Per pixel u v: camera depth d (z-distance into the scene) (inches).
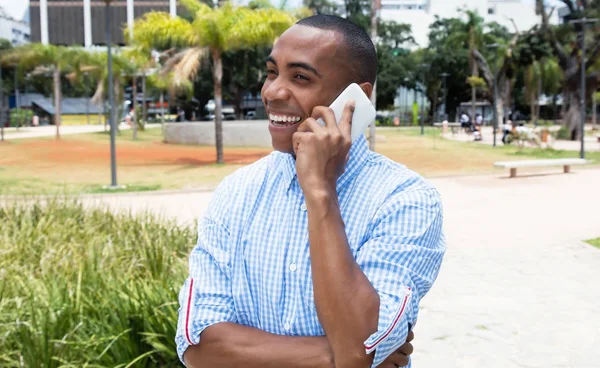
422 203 54.3
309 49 54.5
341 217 51.3
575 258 273.7
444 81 2166.6
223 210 59.8
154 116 2861.7
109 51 556.1
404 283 51.1
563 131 1286.9
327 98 55.1
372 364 49.5
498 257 278.2
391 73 2358.5
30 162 800.3
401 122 2321.6
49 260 211.9
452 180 594.2
